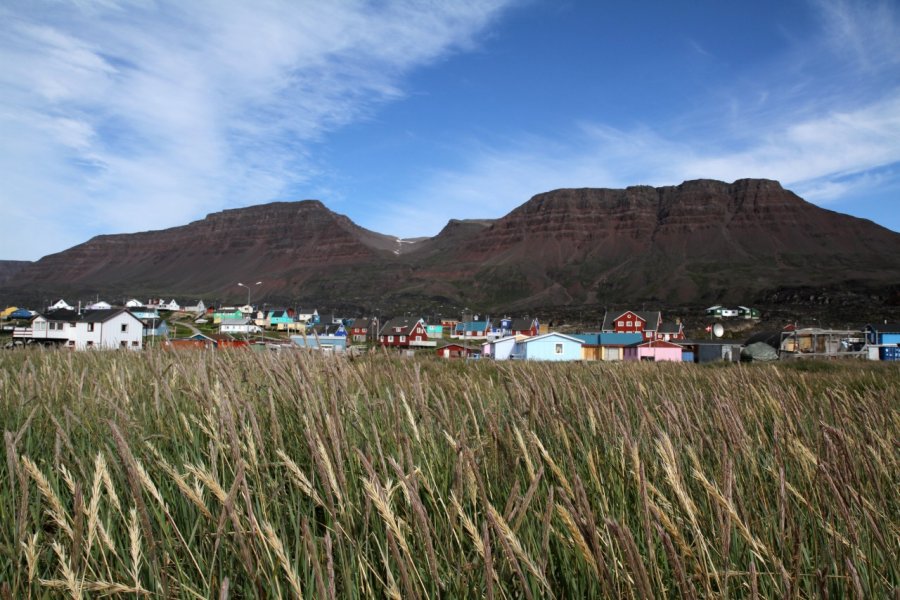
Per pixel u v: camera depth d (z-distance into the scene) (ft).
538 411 14.20
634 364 57.47
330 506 8.54
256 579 7.43
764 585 8.52
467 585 8.09
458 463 8.99
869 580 8.68
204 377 13.79
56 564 9.28
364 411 14.65
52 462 11.40
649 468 11.42
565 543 8.84
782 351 179.83
